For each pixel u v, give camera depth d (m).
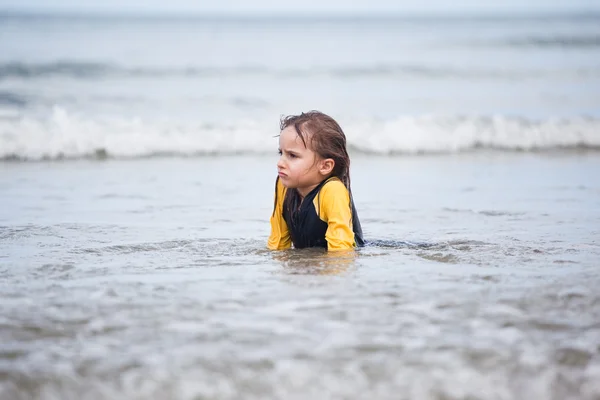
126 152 16.17
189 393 3.31
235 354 3.69
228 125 17.78
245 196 11.04
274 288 5.00
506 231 7.94
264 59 40.12
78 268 5.80
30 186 11.90
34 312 4.43
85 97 24.78
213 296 4.79
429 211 9.55
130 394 3.30
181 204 10.17
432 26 93.69
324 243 6.68
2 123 16.70
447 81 32.78
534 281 5.20
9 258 6.29
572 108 24.22
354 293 4.84
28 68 31.23
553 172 13.99
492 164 15.38
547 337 3.97
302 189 6.61
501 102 25.95
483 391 3.36
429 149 17.48
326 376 3.46
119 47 45.84
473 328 4.11
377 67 35.94
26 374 3.48
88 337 3.97
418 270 5.61
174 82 30.12
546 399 3.31
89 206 9.91
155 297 4.77
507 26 90.88
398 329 4.07
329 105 24.81
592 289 4.95
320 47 50.84
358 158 16.47
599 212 9.34
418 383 3.41
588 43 52.25
